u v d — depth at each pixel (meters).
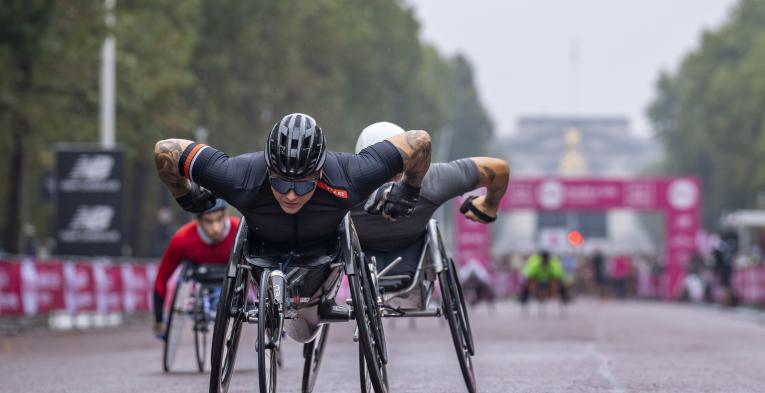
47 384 11.77
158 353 17.09
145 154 40.94
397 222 8.70
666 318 30.41
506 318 31.00
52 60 31.91
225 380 7.20
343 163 7.14
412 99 83.50
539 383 11.16
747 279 39.53
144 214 51.47
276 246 7.40
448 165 8.70
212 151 7.15
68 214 29.22
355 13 70.50
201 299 12.92
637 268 61.66
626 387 10.72
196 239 12.77
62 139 36.31
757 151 76.19
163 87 38.34
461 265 54.31
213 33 50.75
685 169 105.81
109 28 32.44
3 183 42.41
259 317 6.87
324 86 59.22
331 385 11.16
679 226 53.56
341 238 7.30
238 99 51.59
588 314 34.19
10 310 22.33
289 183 6.90
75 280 25.30
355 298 7.21
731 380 11.48
